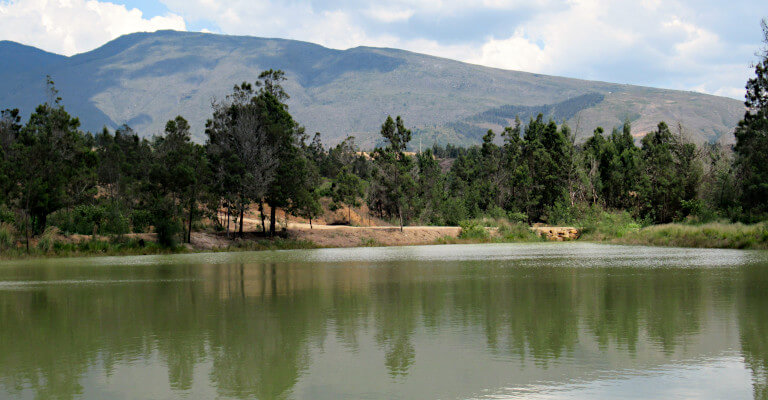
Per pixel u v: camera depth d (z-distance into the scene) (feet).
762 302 62.23
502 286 80.53
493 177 347.56
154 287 84.69
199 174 186.80
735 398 30.94
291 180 212.43
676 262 118.01
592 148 325.21
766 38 229.66
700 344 43.11
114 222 180.04
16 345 46.06
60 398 32.68
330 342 45.50
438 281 88.17
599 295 69.62
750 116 234.79
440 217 305.94
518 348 42.65
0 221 161.27
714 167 274.57
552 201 310.24
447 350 42.32
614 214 251.19
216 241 194.70
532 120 356.18
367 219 333.21
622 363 38.11
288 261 139.23
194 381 35.53
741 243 162.61
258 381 35.37
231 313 59.98
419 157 379.14
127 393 33.37
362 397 31.99
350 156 485.97
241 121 200.95
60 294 77.66
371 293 74.69
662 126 365.20
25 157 162.50
